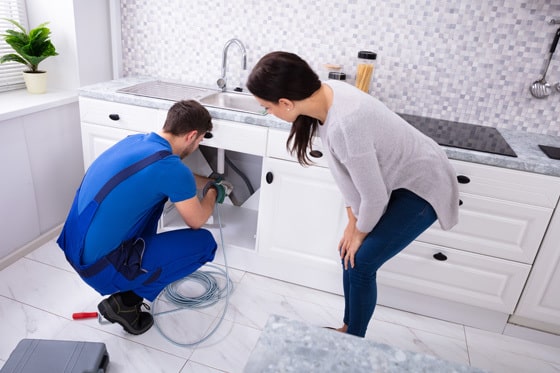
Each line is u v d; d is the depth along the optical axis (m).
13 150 2.14
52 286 2.10
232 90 2.53
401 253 2.04
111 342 1.80
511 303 2.00
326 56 2.39
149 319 1.89
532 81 2.17
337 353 0.74
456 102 2.30
